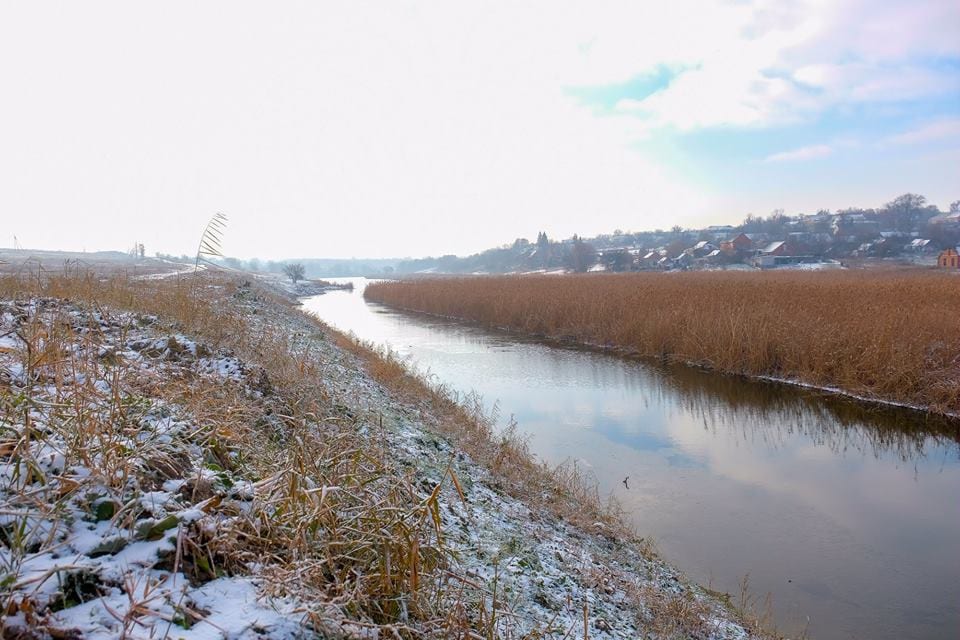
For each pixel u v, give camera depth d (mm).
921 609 6078
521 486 7820
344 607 2955
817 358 15227
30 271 8945
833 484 9328
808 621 5852
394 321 32719
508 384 16094
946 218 112188
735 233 124000
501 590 4477
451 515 5562
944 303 17938
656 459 10367
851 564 6965
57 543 2600
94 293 8477
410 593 3223
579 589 5234
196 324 8586
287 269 76250
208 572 2840
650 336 20016
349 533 3439
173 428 3934
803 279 34031
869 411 13031
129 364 4914
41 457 3059
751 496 8852
